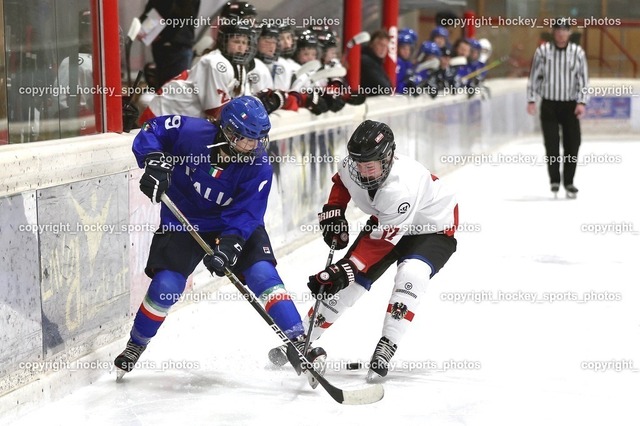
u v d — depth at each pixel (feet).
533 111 80.84
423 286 31.81
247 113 28.89
